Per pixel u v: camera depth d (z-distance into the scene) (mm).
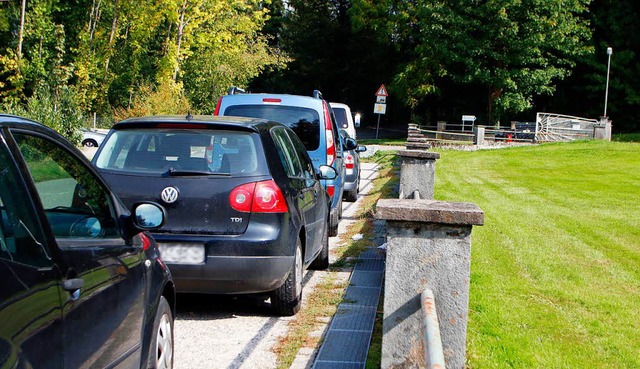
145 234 4488
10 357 2338
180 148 6297
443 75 48312
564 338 5465
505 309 6180
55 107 23766
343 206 14969
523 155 30188
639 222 12102
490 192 17109
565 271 7992
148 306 3988
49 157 3303
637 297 6895
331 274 8320
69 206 3336
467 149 37125
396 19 53000
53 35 29875
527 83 45250
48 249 2846
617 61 51750
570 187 18516
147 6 33312
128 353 3639
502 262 8406
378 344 5406
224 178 6105
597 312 6281
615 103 52969
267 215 6062
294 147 7617
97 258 3334
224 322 6301
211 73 36000
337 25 62750
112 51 35000
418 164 9484
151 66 36656
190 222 6004
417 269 3830
